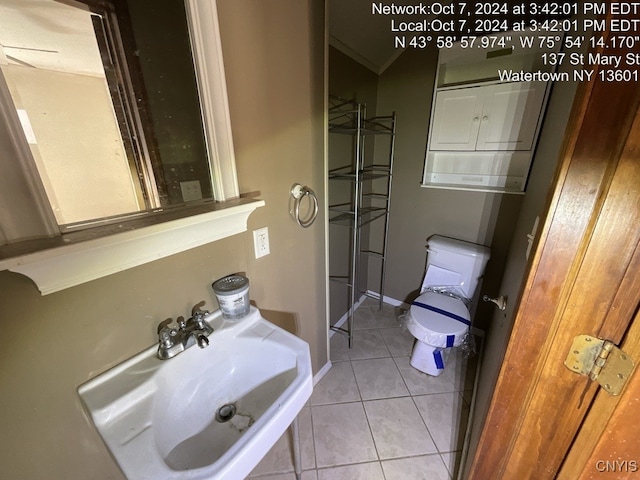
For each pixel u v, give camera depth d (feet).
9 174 1.55
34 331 1.77
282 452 4.22
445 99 5.56
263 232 3.43
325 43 3.77
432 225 6.63
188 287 2.69
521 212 4.87
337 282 6.71
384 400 5.10
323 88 3.94
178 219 2.19
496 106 5.12
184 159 2.49
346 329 7.00
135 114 2.15
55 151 1.75
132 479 1.65
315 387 5.38
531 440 2.02
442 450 4.25
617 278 1.44
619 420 1.56
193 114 2.47
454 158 6.00
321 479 3.88
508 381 2.02
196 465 2.24
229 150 2.69
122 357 2.28
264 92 3.04
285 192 3.65
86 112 1.90
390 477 3.91
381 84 6.35
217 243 2.88
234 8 2.55
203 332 2.63
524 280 1.92
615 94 1.28
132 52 2.07
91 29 1.88
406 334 6.84
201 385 2.60
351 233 6.84
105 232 1.88
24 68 1.61
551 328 1.72
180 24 2.23
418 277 7.26
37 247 1.58
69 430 2.05
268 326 2.98
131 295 2.25
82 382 2.07
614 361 1.51
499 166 5.53
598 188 1.40
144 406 2.11
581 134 1.39
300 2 3.25
